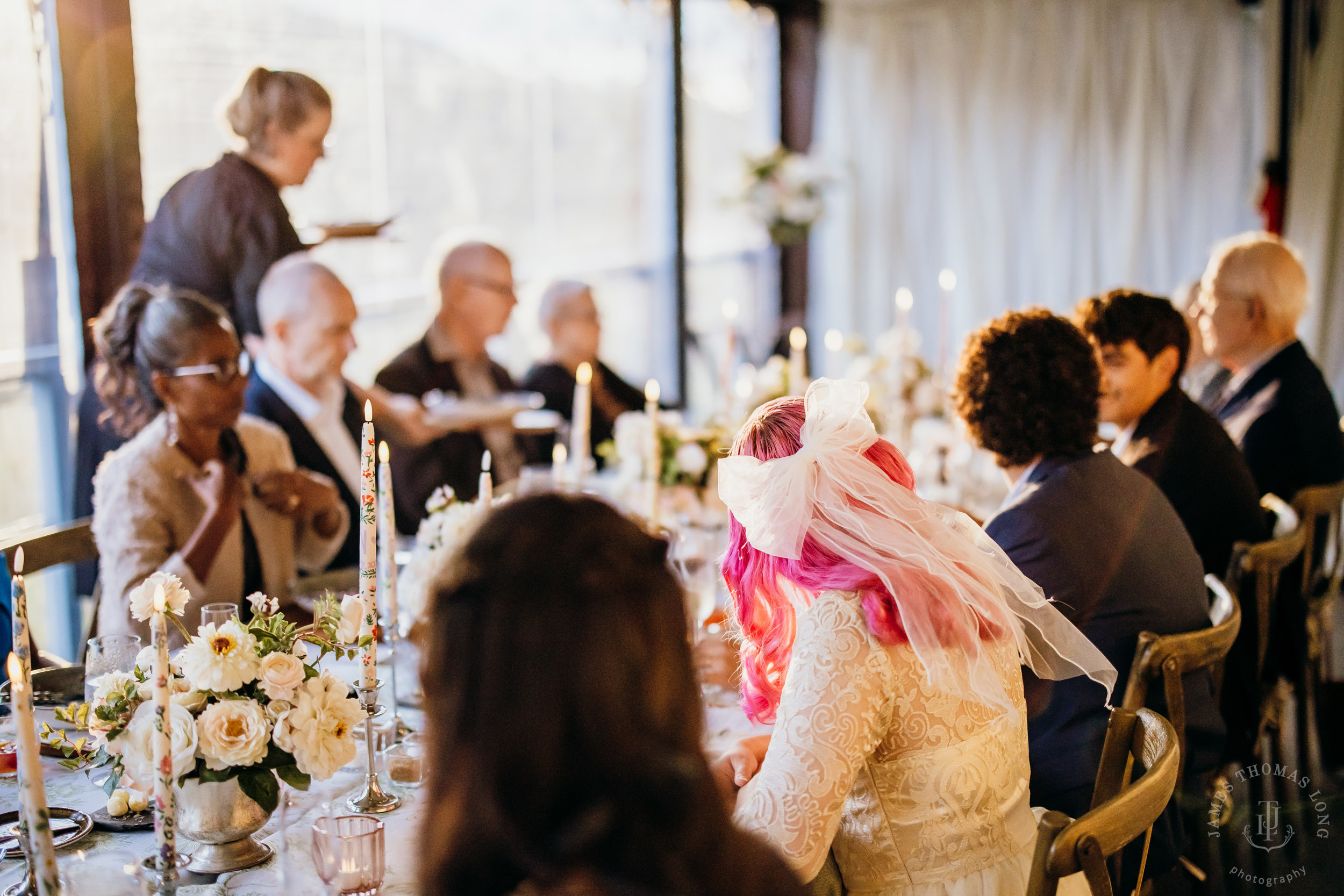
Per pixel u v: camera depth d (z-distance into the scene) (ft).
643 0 16.90
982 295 19.89
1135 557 5.77
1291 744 9.79
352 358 13.08
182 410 8.18
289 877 3.35
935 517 4.46
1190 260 19.48
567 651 2.17
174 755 3.72
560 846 2.13
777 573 4.39
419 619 5.65
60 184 9.18
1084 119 19.33
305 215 12.10
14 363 9.02
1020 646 4.75
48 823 3.33
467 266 12.64
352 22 12.42
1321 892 7.61
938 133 19.80
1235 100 18.99
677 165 17.75
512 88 14.96
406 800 4.57
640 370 17.89
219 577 8.41
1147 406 7.77
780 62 19.88
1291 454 9.49
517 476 13.10
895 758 4.05
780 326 20.52
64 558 7.63
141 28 9.68
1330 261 17.76
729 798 4.06
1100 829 3.47
